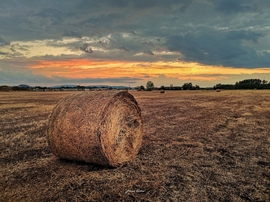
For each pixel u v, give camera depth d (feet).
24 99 99.76
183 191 14.43
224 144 24.95
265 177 16.51
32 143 26.30
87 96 20.85
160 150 23.07
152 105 68.49
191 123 37.81
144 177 16.60
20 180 16.34
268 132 30.78
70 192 14.49
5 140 27.53
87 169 18.48
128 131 21.39
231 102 78.18
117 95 20.52
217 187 14.97
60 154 20.04
